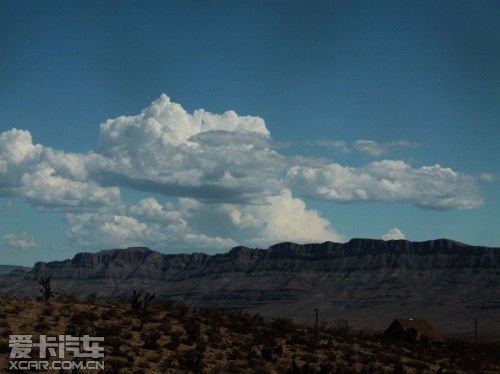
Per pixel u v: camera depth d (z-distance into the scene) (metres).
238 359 45.91
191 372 40.16
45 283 53.66
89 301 56.00
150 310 55.66
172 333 48.31
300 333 60.62
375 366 52.97
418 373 53.50
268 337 54.56
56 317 46.34
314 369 45.44
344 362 52.53
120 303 57.75
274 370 44.59
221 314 59.84
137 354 41.94
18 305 48.38
